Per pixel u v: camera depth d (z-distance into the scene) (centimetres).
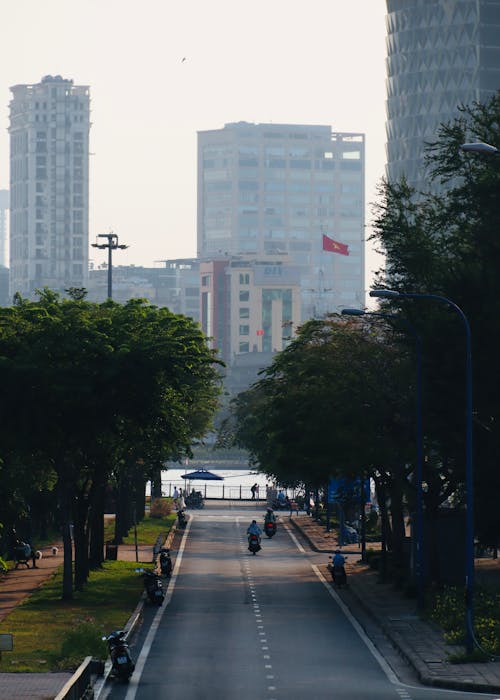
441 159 11256
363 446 11344
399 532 13450
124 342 10431
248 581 13050
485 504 10025
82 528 11781
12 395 10125
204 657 7812
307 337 12825
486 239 10494
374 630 9181
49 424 10338
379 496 13575
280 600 11319
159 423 11144
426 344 9994
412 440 11400
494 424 10081
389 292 8406
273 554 16338
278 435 12238
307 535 18650
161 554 13500
